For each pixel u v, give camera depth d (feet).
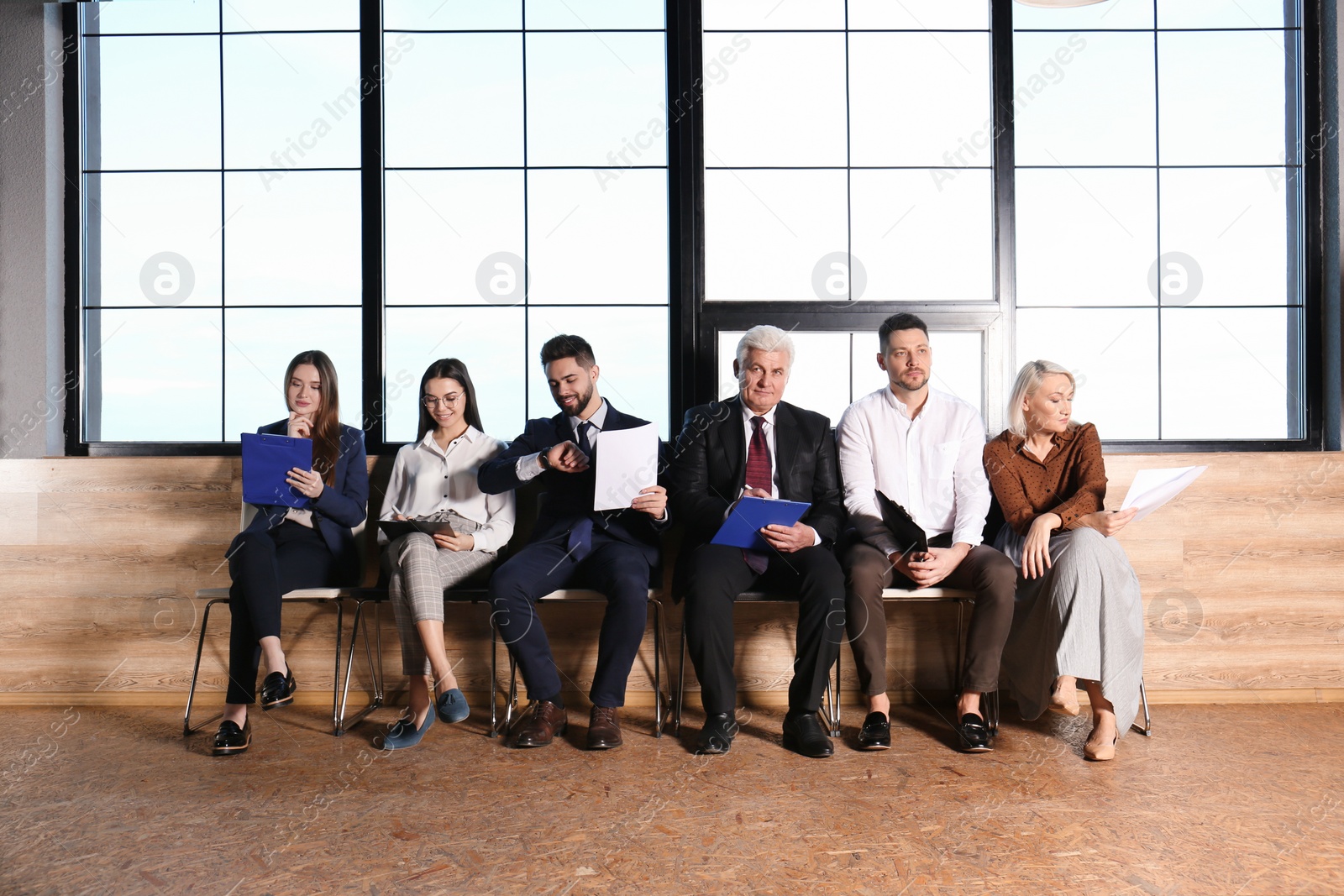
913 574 7.79
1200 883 4.89
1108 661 7.30
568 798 6.36
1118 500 9.45
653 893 4.80
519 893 4.82
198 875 5.04
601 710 7.74
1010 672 8.21
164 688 9.46
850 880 4.97
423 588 7.78
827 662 7.56
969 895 4.77
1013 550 8.40
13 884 4.92
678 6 10.07
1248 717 8.72
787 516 7.45
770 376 8.44
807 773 6.96
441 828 5.77
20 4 10.02
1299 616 9.37
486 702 9.35
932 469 8.60
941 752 7.53
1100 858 5.25
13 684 9.46
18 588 9.50
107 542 9.52
